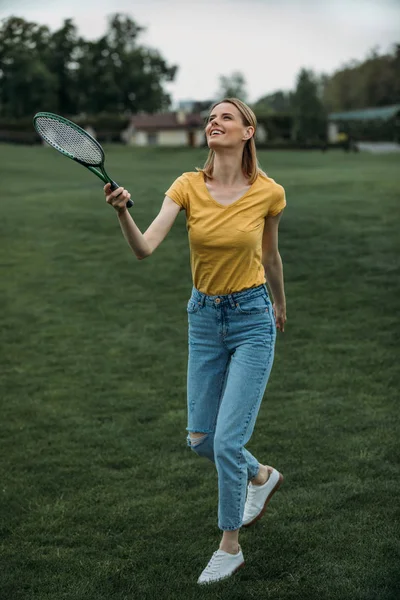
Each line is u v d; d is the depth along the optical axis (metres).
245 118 3.53
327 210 16.27
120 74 93.44
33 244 13.48
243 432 3.54
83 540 3.93
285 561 3.64
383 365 6.95
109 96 92.62
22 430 5.62
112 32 94.62
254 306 3.56
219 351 3.65
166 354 7.64
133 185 23.45
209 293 3.59
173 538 3.93
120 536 3.95
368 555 3.64
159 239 3.49
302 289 10.02
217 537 3.93
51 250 12.98
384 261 11.40
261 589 3.42
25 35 88.06
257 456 4.93
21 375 7.03
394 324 8.34
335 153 49.53
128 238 3.36
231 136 3.50
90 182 25.06
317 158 40.81
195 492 4.46
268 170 29.69
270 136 69.81
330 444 5.10
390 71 107.50
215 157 3.59
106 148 57.66
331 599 3.30
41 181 25.83
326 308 9.09
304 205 17.08
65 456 5.09
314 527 3.95
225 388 3.59
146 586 3.47
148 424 5.69
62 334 8.43
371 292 9.73
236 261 3.51
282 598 3.33
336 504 4.20
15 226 15.11
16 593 3.43
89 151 3.26
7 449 5.24
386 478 4.54
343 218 15.19
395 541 3.75
